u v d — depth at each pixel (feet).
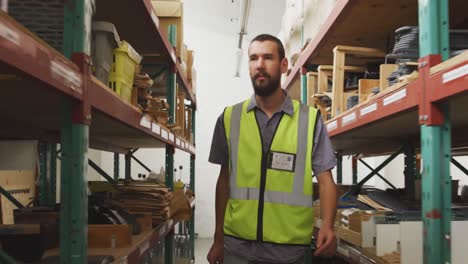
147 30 9.11
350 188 10.44
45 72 3.21
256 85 6.17
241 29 20.66
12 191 12.02
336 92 8.80
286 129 6.14
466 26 7.77
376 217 6.31
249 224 5.99
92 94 4.36
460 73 3.63
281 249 5.91
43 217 6.72
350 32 9.21
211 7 25.23
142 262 9.18
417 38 5.63
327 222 5.90
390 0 7.36
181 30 12.62
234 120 6.48
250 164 6.11
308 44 11.05
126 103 5.88
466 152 12.13
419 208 7.07
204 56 25.34
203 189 24.67
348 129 7.47
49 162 9.98
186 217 11.71
